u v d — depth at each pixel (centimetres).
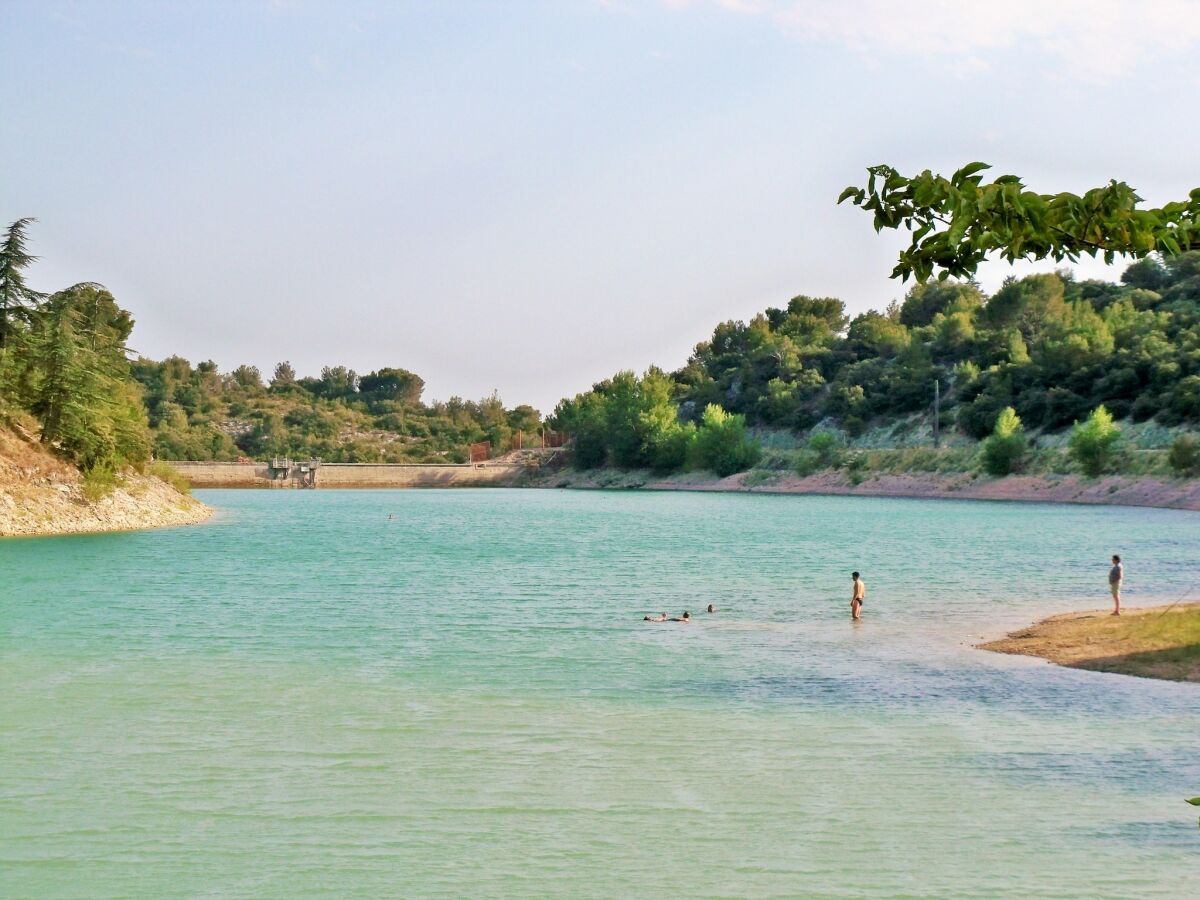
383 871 1773
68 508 9438
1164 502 12406
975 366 19962
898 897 1670
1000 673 3297
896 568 6456
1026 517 11131
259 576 6150
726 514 12950
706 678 3228
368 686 3103
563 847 1875
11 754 2402
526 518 12731
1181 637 3703
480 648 3744
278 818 2012
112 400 10775
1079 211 636
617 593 5359
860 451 19225
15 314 9819
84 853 1848
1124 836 1916
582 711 2811
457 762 2350
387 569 6581
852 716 2761
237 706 2850
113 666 3397
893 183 654
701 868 1784
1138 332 17050
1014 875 1748
